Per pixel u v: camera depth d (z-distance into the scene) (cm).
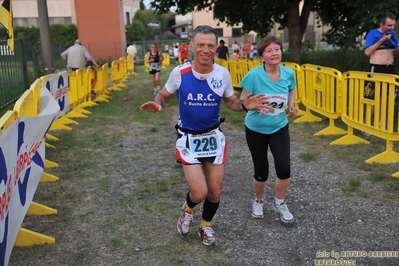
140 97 1413
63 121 940
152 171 601
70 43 3800
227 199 497
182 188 532
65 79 888
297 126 845
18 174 353
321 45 3809
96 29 3356
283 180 413
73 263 364
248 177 570
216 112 357
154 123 942
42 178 567
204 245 389
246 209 468
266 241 397
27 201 395
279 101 397
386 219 430
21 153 366
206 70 345
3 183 294
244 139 775
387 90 592
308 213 452
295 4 1424
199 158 358
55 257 374
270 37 392
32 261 368
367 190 504
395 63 1134
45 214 461
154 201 493
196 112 351
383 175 539
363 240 392
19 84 1245
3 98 1088
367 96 633
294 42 1459
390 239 391
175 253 376
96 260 369
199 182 352
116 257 373
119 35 3366
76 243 398
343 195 494
